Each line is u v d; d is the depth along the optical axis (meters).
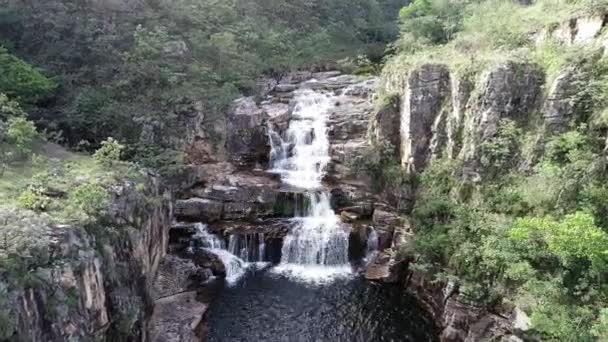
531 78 23.44
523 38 28.31
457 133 26.11
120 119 30.38
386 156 30.91
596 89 20.75
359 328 22.06
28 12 33.00
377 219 28.78
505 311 19.58
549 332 16.64
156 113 31.67
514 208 21.89
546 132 22.14
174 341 20.25
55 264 13.64
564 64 22.09
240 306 23.62
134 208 20.44
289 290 25.19
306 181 33.19
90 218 16.61
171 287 24.34
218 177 32.16
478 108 24.62
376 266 27.02
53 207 16.58
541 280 18.36
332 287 25.53
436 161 27.20
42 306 12.74
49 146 26.42
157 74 33.16
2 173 19.83
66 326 13.36
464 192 24.69
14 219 14.37
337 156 32.69
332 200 30.62
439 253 23.52
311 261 28.27
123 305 16.92
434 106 28.05
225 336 21.31
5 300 11.50
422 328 22.11
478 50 29.20
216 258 27.06
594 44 22.28
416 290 24.61
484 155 24.02
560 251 17.00
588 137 20.56
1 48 27.92
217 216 29.41
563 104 21.69
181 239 27.73
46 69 31.08
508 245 19.83
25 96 28.12
